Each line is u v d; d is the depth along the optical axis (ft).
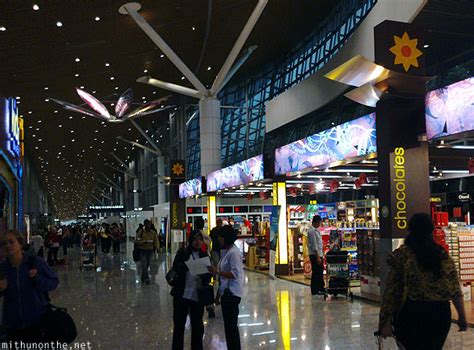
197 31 68.08
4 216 51.65
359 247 35.63
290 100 84.12
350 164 44.16
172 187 91.15
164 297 37.19
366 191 74.02
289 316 28.19
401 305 11.62
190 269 18.86
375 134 31.22
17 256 13.85
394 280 11.74
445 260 11.52
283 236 49.11
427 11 42.63
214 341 22.82
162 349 21.62
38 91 77.66
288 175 49.26
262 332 24.41
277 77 98.27
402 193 28.99
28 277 13.78
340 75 27.96
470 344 20.68
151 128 145.59
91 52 64.44
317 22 82.33
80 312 31.83
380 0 51.06
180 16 59.98
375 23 52.39
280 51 94.07
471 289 31.58
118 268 63.77
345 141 35.12
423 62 28.43
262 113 100.68
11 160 61.00
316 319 27.09
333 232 43.98
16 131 64.69
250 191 75.15
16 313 13.64
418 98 28.81
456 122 26.37
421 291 11.34
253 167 54.03
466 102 25.68
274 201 50.39
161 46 63.26
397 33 27.94
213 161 86.07
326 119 79.87
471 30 47.85
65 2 48.01
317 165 39.81
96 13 52.42
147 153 160.35
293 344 21.85
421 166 29.43
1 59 59.98
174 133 127.03
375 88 28.27
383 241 29.30
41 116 98.17
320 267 35.63
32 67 65.26
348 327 24.82
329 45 79.05
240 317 28.35
